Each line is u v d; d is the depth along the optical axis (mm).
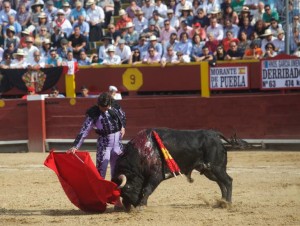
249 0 36500
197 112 31062
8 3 40281
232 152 29797
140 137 16438
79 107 32250
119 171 16391
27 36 36812
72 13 38531
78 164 16453
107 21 39312
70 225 15094
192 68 33188
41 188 21250
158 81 33875
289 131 29844
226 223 14922
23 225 15234
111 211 17031
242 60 32281
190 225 14734
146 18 37750
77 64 34906
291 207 17016
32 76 35250
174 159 16469
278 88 31641
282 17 34625
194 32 34688
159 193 19797
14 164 27656
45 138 32781
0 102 33062
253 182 21578
